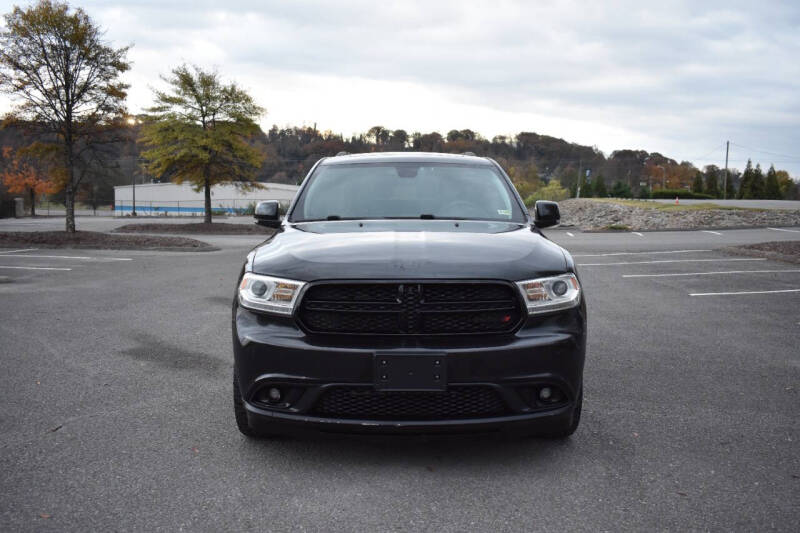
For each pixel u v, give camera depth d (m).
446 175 4.38
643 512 2.54
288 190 69.00
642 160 151.62
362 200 4.10
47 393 4.12
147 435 3.38
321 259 3.01
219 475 2.88
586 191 89.62
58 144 20.30
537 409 2.87
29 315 6.91
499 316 2.88
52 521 2.44
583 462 3.04
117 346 5.47
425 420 2.81
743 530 2.39
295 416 2.84
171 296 8.24
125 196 72.69
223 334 5.97
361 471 2.93
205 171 30.30
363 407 2.82
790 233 20.75
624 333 6.08
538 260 3.07
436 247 3.12
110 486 2.76
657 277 10.14
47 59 18.86
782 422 3.62
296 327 2.89
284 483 2.80
